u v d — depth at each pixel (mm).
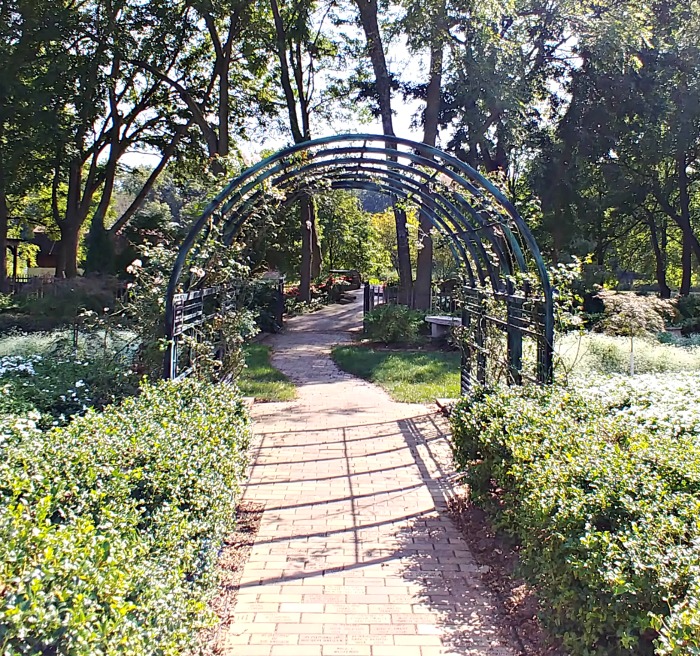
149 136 20922
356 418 7445
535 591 2799
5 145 16438
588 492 2707
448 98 18422
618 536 2230
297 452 6004
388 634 2902
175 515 2469
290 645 2805
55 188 19766
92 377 5887
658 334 11711
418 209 8180
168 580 2102
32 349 7402
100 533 2059
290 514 4434
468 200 6227
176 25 17734
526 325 5629
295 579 3457
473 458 4309
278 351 13609
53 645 1411
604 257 25219
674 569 1967
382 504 4633
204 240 5711
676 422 4043
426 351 13055
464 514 4426
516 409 4051
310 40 20516
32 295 14289
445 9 14172
